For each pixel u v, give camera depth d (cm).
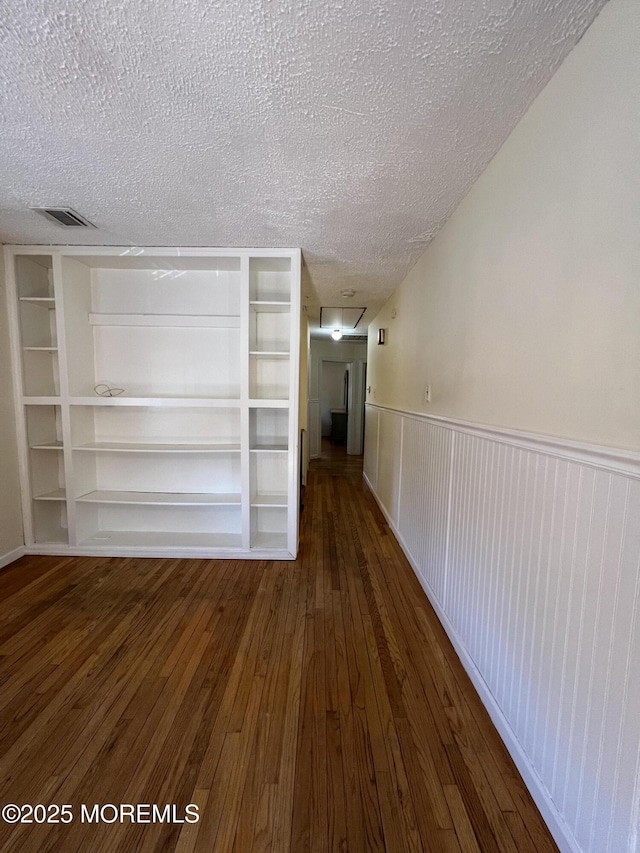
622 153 85
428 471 231
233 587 238
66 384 269
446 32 99
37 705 146
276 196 186
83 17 96
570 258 104
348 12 94
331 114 129
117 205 199
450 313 201
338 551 294
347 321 516
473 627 161
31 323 279
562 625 103
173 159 157
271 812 110
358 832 106
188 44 103
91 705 146
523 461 124
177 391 298
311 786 117
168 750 128
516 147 133
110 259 269
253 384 284
